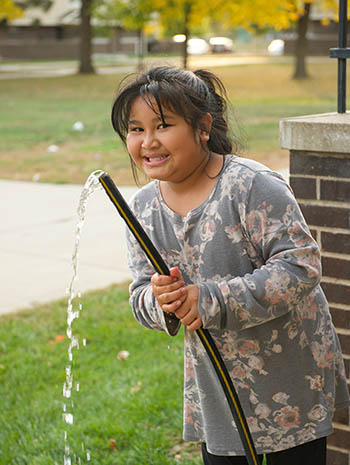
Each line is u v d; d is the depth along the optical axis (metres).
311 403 2.51
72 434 3.98
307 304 2.47
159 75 2.28
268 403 2.47
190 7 19.77
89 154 15.30
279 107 22.70
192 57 53.78
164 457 3.71
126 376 4.73
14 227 9.12
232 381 2.47
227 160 2.39
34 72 42.56
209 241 2.37
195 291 2.23
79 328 5.64
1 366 4.97
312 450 2.58
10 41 61.19
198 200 2.39
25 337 5.52
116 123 2.37
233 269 2.38
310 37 53.12
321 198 3.18
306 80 32.50
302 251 2.26
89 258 7.71
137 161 2.37
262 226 2.30
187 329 2.46
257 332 2.41
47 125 20.23
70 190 11.41
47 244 8.30
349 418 3.25
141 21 27.36
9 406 4.41
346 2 3.17
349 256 3.14
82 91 30.58
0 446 3.92
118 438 3.95
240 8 19.97
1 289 6.80
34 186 11.81
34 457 3.79
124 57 60.38
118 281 6.95
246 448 2.38
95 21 49.66
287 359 2.45
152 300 2.40
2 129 19.52
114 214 9.62
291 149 3.18
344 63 3.26
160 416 4.12
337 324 3.22
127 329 5.57
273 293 2.22
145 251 2.23
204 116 2.30
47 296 6.58
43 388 4.67
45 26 61.75
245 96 26.45
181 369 4.79
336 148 3.06
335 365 2.60
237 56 57.16
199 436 2.65
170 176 2.32
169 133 2.26
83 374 4.82
